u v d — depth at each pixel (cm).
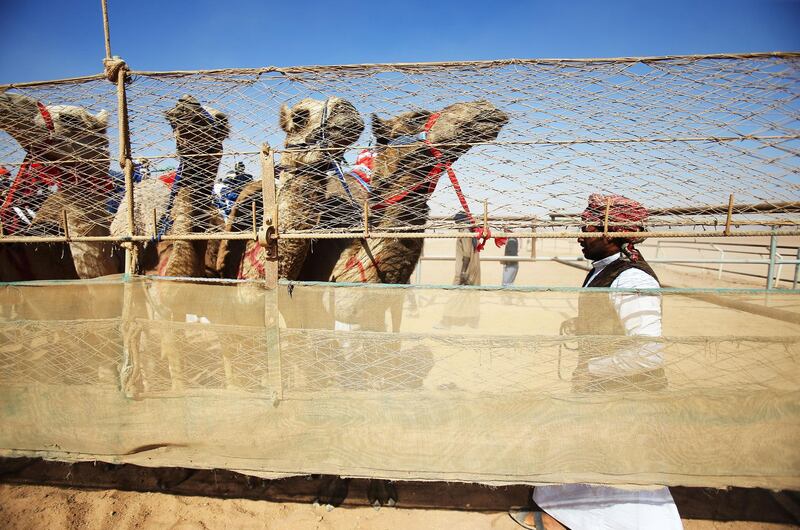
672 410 268
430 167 312
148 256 354
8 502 340
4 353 306
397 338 278
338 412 290
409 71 278
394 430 288
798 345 256
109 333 302
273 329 286
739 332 260
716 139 264
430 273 1548
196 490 359
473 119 276
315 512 337
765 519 322
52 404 310
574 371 277
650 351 258
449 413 282
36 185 365
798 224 263
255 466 304
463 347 276
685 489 354
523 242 2089
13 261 369
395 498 349
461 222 303
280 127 321
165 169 347
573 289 265
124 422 307
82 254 388
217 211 341
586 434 276
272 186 279
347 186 325
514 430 280
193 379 304
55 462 390
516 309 351
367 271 324
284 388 292
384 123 316
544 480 283
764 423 265
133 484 364
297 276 343
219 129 321
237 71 282
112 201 399
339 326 288
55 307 302
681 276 1312
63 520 323
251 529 319
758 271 1402
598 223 276
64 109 353
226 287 293
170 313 298
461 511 340
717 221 272
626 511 284
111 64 283
